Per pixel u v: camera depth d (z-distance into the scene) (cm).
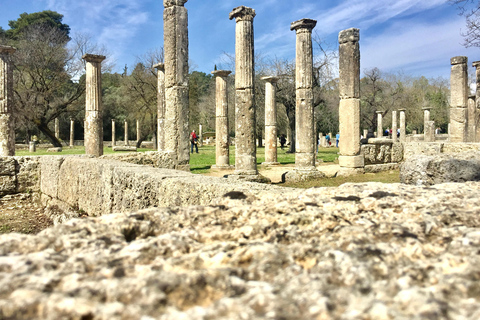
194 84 4266
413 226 181
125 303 112
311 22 1321
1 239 161
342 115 1377
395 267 139
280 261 142
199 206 219
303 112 1327
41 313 105
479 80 1544
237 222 199
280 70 2695
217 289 122
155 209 208
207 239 177
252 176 1190
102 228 179
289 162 2064
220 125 1791
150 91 3469
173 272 129
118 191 544
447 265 137
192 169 1716
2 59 1289
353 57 1345
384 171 1471
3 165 864
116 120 5106
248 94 1211
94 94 1452
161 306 110
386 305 106
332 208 212
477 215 188
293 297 113
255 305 110
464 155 647
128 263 143
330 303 108
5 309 104
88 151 1455
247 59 1208
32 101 3350
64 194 759
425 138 3198
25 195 888
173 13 1052
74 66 3534
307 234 176
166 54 1065
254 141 1230
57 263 137
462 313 102
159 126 2053
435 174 645
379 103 3716
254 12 1222
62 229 173
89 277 126
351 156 1358
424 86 5844
